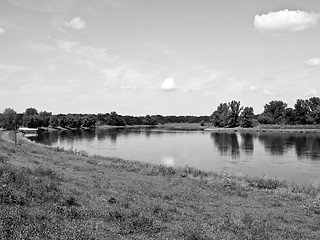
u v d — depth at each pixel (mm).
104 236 10641
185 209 18406
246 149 70312
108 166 35781
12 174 16344
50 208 12719
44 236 9422
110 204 16016
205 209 19172
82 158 41750
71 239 9484
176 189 25109
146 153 63625
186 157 57594
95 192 18656
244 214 18516
